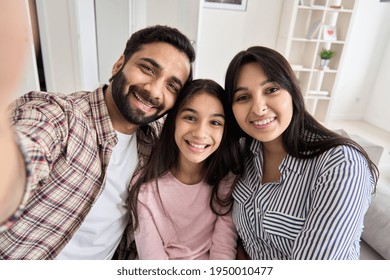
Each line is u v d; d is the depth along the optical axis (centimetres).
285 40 347
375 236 103
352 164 69
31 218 72
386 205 105
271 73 72
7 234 70
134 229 91
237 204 92
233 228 96
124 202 91
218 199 95
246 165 95
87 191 79
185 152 88
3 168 20
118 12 299
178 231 94
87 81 213
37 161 59
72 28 172
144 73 79
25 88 119
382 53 397
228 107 88
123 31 304
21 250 72
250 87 75
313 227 68
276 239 80
